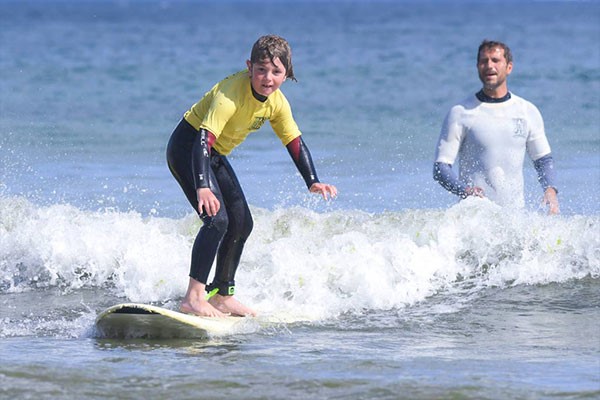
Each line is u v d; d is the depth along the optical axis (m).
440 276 24.28
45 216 27.77
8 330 19.94
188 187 20.25
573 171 40.59
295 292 22.38
